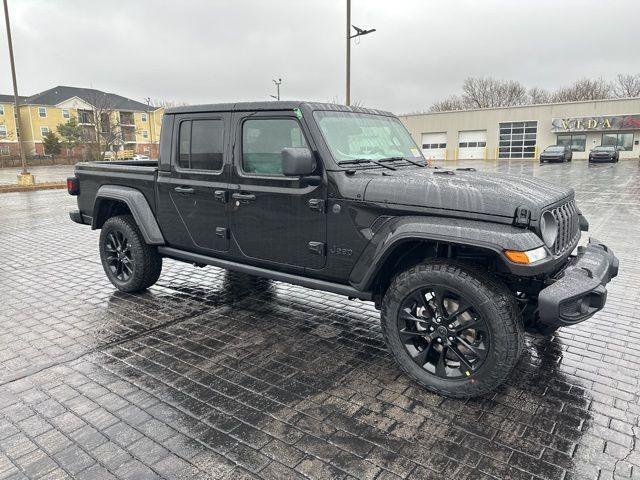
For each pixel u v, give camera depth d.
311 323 4.36
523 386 3.22
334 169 3.39
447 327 3.01
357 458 2.48
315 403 3.00
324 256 3.55
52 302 4.91
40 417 2.83
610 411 2.92
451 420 2.82
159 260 5.06
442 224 2.93
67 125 57.31
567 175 23.19
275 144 3.71
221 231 4.14
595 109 39.53
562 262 3.22
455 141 46.00
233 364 3.54
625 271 6.02
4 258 6.93
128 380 3.28
